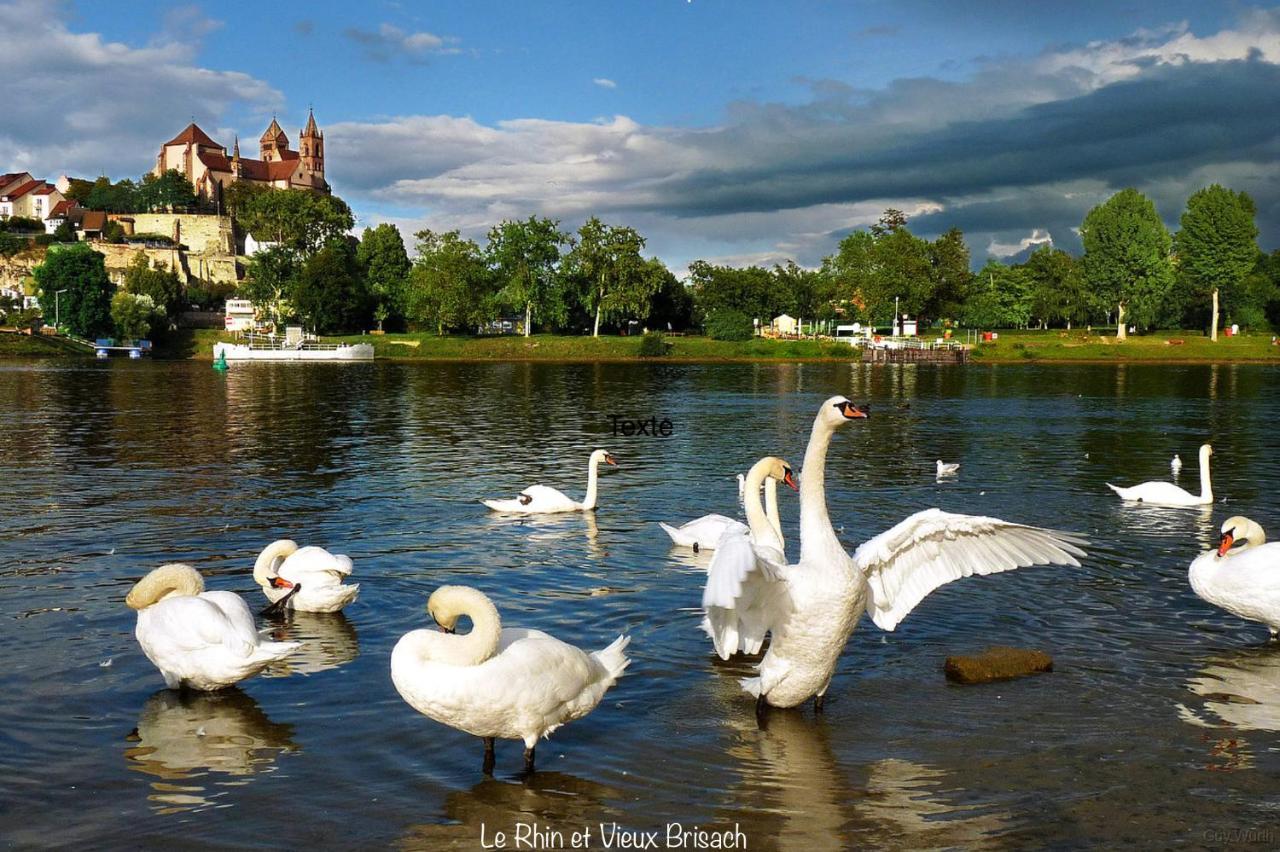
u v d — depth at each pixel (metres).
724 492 21.03
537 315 135.75
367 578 13.08
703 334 155.38
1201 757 7.64
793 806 6.89
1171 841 6.40
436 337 130.75
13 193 197.25
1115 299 132.75
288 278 143.38
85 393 52.75
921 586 8.70
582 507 18.62
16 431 32.50
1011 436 33.06
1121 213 131.25
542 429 35.34
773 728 8.23
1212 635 10.67
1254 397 53.31
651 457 27.25
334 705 8.66
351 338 129.38
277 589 11.25
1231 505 19.45
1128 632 10.78
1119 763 7.54
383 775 7.34
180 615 8.70
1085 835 6.48
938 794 7.07
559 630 10.77
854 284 134.75
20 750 7.68
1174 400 50.91
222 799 6.93
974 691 9.06
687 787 7.18
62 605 11.46
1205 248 130.62
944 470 23.42
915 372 87.38
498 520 17.50
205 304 158.50
